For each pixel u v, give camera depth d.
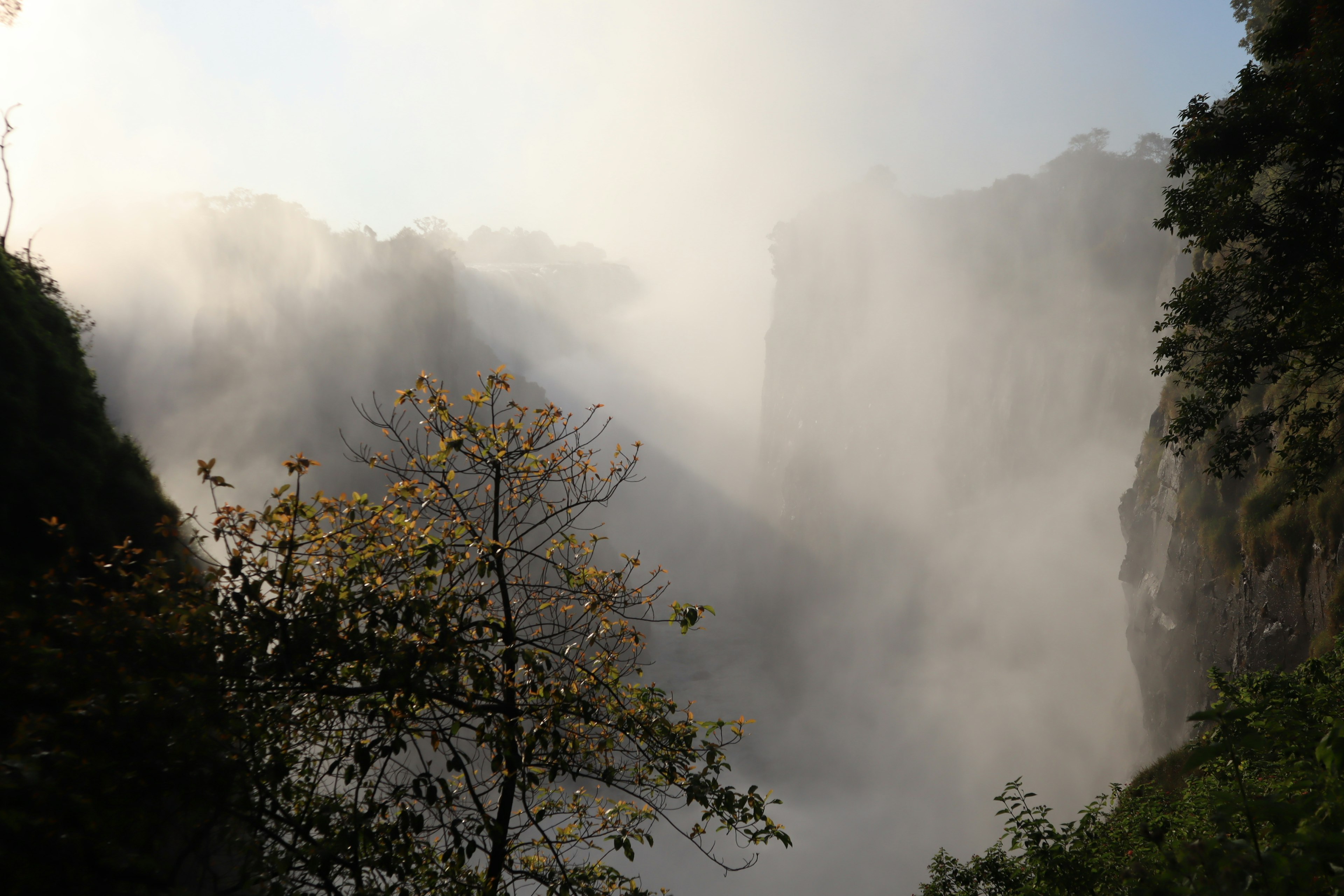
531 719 6.74
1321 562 25.08
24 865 4.06
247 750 5.13
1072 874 7.23
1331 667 13.36
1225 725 3.04
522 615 7.16
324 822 5.32
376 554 6.35
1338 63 13.15
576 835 7.11
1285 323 15.09
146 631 5.04
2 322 13.01
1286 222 14.39
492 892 5.79
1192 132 15.08
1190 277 16.31
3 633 4.63
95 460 13.91
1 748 4.41
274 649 5.54
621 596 7.29
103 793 4.39
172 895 4.42
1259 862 2.73
